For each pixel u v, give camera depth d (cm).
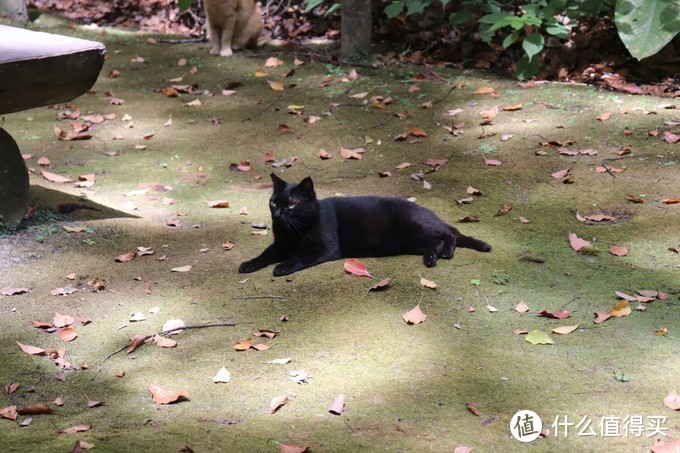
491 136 616
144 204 532
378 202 448
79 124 657
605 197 516
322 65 777
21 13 877
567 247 457
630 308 387
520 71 725
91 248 466
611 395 321
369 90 716
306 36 869
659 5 652
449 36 804
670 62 716
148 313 399
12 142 467
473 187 538
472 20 786
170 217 512
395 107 680
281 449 288
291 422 309
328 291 407
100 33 880
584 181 538
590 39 752
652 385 327
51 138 643
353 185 551
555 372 338
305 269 434
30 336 381
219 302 406
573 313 388
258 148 621
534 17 709
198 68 786
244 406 322
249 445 295
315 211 432
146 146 629
